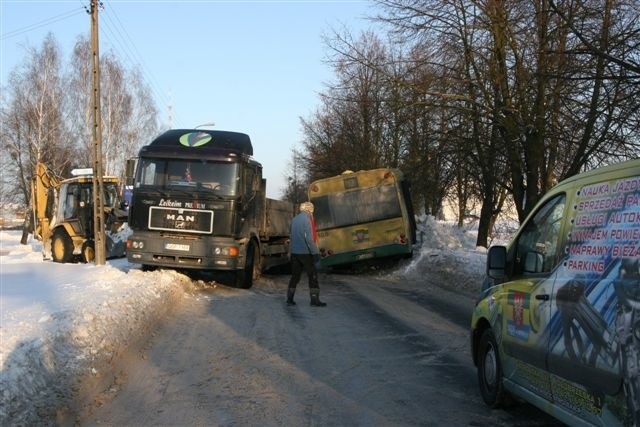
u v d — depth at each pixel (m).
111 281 11.83
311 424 5.07
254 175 14.37
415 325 9.59
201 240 13.01
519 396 4.80
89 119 46.03
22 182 48.78
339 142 37.72
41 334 6.40
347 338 8.54
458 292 13.83
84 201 20.50
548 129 15.50
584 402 3.65
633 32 11.24
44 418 4.85
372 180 17.61
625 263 3.31
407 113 18.05
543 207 4.79
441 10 16.94
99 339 7.11
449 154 18.72
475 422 5.09
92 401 5.54
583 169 14.88
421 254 18.67
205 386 6.14
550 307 4.12
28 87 44.31
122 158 48.38
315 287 11.57
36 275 14.53
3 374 5.05
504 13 15.79
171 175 13.17
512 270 5.11
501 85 16.30
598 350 3.45
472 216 28.47
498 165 19.58
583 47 12.09
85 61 46.31
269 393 5.92
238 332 8.87
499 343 5.14
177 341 8.18
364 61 18.31
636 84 10.45
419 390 6.04
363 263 19.11
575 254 3.93
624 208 3.49
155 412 5.33
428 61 17.33
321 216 17.67
